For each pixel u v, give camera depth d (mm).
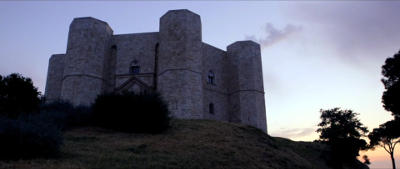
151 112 23109
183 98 36344
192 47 39219
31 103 22094
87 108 26094
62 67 46688
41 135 13523
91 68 39344
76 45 39875
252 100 43781
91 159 13836
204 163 15711
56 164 12391
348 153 34281
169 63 38312
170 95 36844
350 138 35750
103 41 42094
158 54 42000
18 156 12688
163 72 38625
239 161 17531
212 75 44969
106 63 42250
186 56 38125
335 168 32469
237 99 44781
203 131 25203
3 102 20469
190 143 19969
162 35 40688
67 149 15555
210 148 19188
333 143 34938
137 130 22875
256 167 17297
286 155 23484
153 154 16156
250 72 45312
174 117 35594
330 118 37812
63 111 25188
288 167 19922
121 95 24375
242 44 47000
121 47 43219
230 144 21422
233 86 46062
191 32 39812
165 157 15680
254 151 21062
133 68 42188
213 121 32562
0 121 13422
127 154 15500
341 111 38000
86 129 22656
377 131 40906
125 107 23109
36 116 21188
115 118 23062
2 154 12445
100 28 42031
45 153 13453
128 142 18844
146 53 42344
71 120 23625
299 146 36562
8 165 11484
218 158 17156
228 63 48156
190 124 28438
